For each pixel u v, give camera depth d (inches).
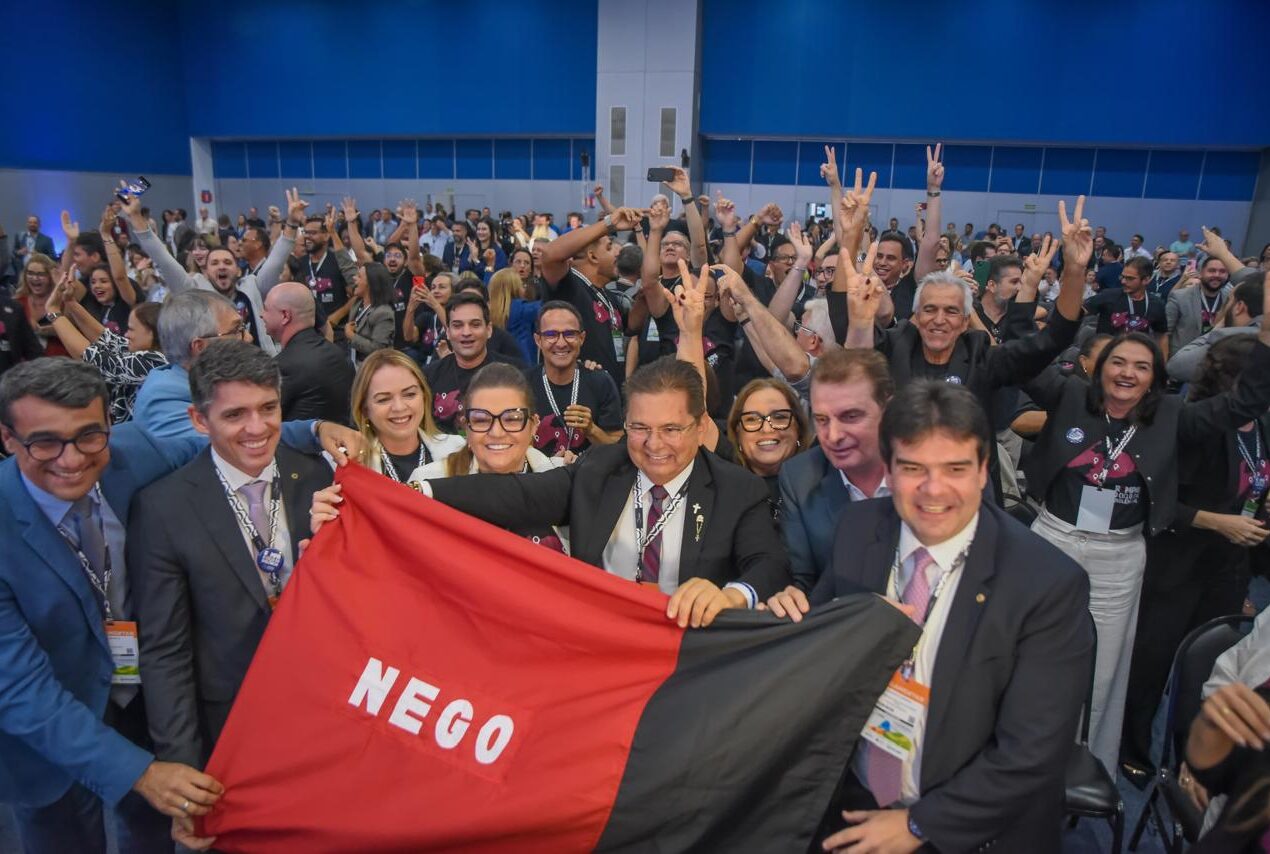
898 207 751.7
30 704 69.3
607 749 63.2
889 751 64.9
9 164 687.7
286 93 814.5
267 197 872.3
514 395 91.2
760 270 430.9
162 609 74.8
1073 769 84.1
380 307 251.3
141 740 85.2
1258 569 142.2
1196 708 80.2
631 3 703.7
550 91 756.6
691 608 66.2
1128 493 110.0
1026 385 121.0
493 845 63.7
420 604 73.4
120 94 775.7
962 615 61.9
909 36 689.6
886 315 164.7
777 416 101.3
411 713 68.6
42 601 71.5
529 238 546.0
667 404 76.5
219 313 113.7
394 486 78.5
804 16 702.5
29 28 693.9
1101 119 674.2
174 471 80.8
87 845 86.4
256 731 70.5
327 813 66.7
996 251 329.7
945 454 58.9
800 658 61.3
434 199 835.4
